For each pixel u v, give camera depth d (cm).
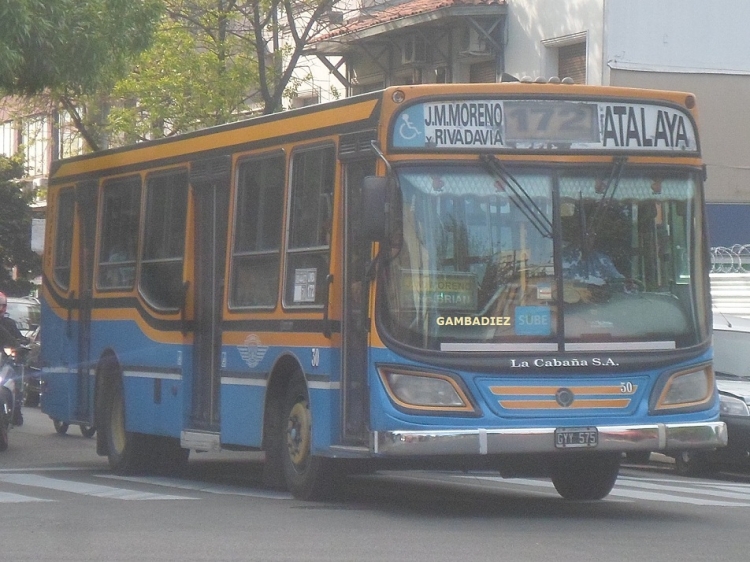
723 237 2903
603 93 1168
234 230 1391
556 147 1151
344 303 1194
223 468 1766
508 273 1127
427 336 1107
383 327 1111
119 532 1029
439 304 1112
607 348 1138
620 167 1163
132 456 1609
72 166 1817
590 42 2805
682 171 1188
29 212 4484
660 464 2044
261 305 1330
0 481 1470
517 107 1146
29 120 3491
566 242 1143
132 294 1606
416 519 1138
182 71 3025
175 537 1003
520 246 1133
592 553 949
